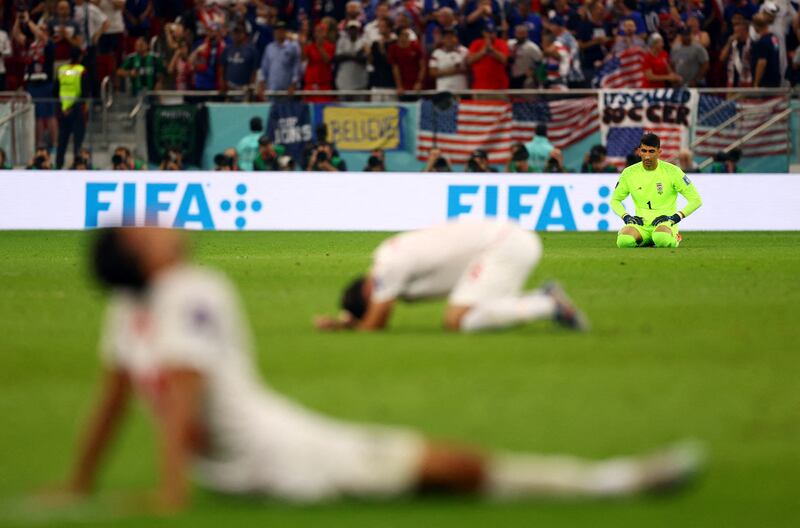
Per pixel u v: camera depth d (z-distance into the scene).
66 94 78.25
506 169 73.25
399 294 27.61
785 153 73.38
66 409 20.08
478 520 13.52
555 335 27.67
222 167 73.38
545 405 20.30
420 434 18.06
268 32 81.81
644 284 40.44
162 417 12.88
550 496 13.70
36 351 25.95
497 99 73.12
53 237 67.44
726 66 81.38
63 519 13.33
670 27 82.31
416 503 14.02
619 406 20.30
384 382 22.16
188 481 13.98
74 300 35.88
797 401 20.83
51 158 73.88
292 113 73.62
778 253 54.97
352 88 77.94
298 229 72.69
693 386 22.05
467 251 27.02
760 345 26.67
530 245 27.23
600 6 81.12
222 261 50.09
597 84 79.38
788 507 14.53
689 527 13.57
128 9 82.75
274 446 13.07
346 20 81.62
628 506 14.20
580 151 73.31
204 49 79.44
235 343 13.03
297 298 36.25
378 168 73.31
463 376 22.75
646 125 72.94
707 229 72.56
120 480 15.57
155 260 12.91
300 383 22.03
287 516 13.57
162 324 12.70
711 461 16.77
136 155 73.88
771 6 79.81
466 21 79.75
